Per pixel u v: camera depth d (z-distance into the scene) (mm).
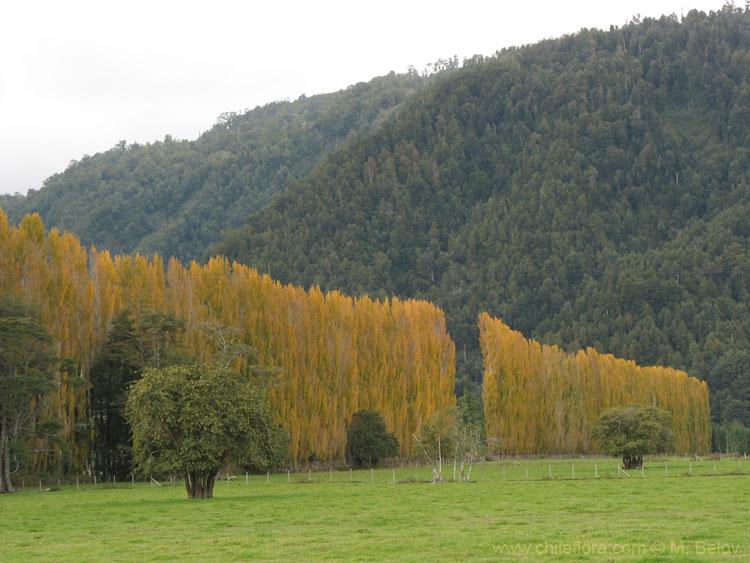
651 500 51438
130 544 36031
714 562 27750
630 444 89000
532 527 38312
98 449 88875
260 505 52656
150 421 56188
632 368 163125
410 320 127562
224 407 56375
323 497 59438
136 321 91188
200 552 33125
